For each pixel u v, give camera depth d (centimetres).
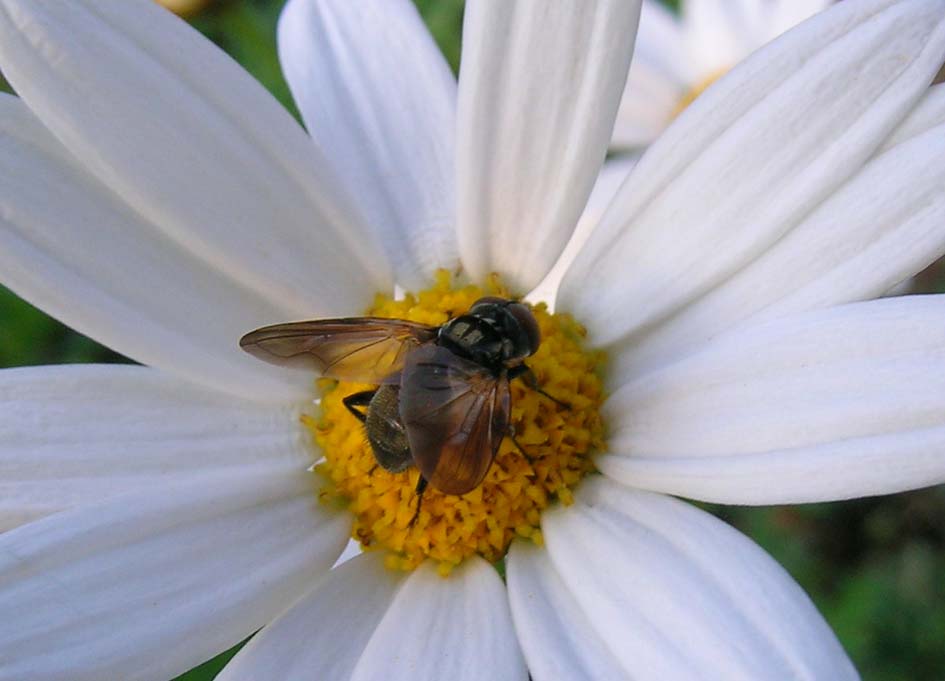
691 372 11
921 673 15
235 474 11
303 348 11
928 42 11
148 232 12
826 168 11
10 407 11
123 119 11
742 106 11
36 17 11
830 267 11
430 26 16
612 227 11
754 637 10
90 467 11
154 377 12
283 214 12
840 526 15
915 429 10
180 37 11
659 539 11
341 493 12
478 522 11
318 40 13
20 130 11
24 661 10
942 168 11
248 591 11
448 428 10
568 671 10
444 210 12
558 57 11
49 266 11
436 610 11
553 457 11
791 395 10
